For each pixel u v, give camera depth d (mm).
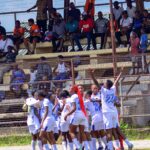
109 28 60156
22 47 63094
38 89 49750
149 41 60094
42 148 39250
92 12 60875
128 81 50500
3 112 51219
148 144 43250
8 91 51719
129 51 58469
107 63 55188
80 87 40156
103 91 38219
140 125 49750
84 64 56406
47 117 38344
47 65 51656
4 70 57312
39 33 62438
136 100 50469
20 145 46719
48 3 62969
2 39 60281
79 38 60688
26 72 55406
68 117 38500
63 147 39750
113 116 38188
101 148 40000
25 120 50500
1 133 49281
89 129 39625
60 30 61219
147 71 51531
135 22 58625
